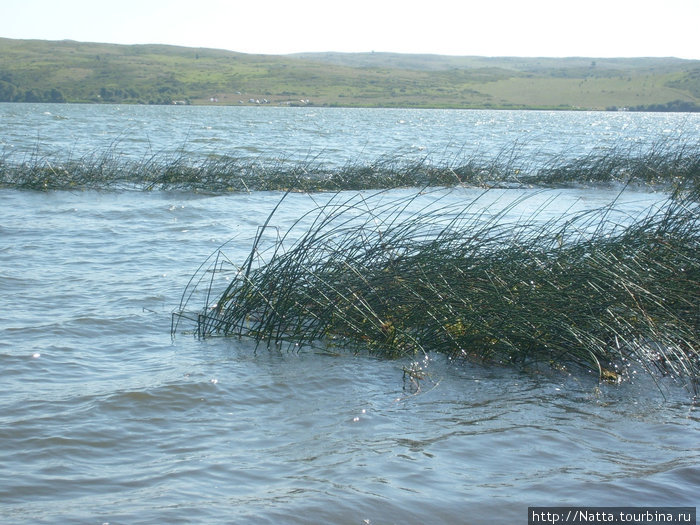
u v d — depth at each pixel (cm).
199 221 1466
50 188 1845
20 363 643
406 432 525
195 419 539
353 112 12312
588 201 1878
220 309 821
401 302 774
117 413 542
